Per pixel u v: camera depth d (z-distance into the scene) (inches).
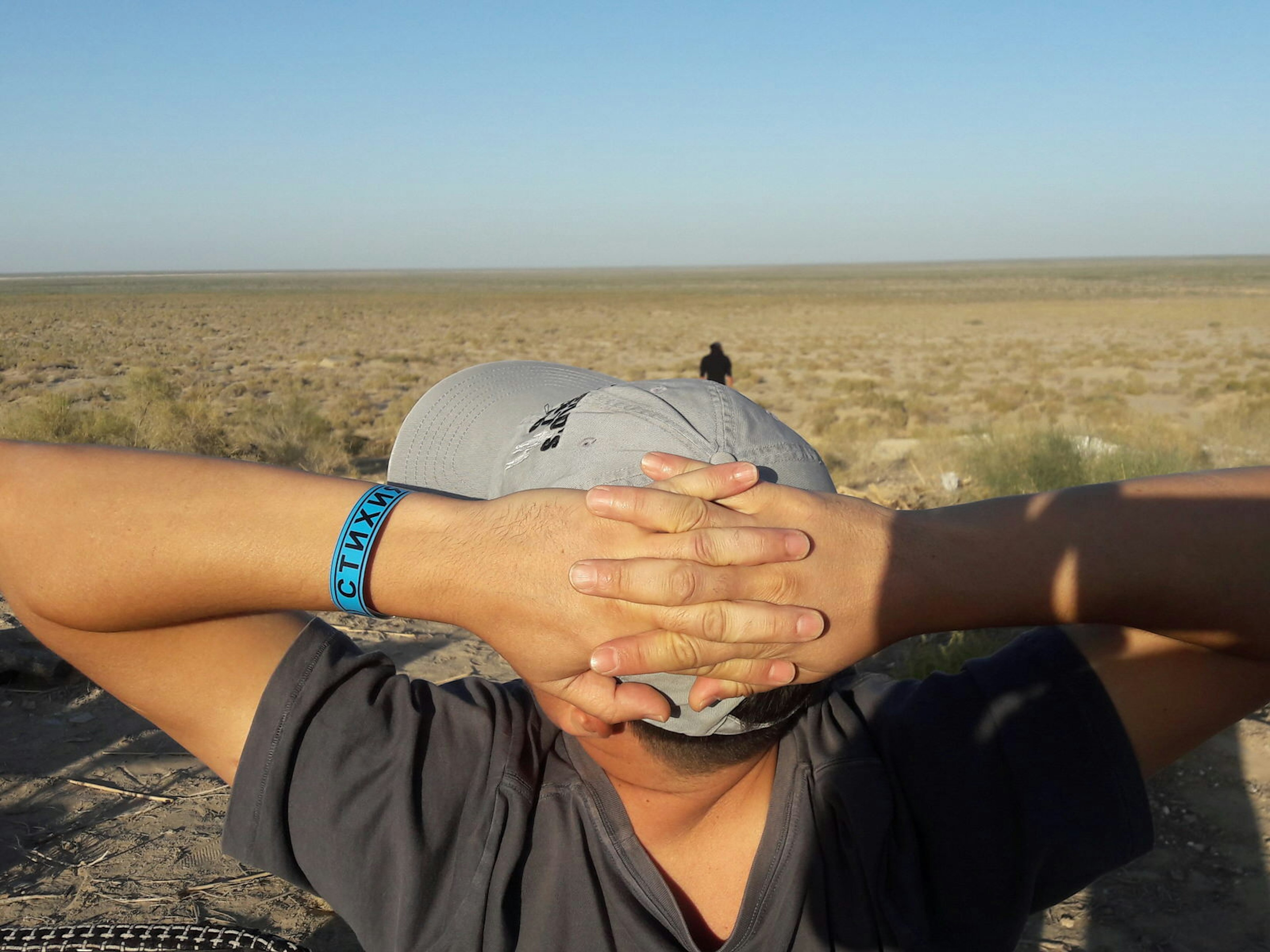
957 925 38.8
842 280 5797.2
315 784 39.4
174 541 32.4
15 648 185.2
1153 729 40.4
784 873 38.8
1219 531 32.1
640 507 29.7
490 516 31.9
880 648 32.0
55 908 118.0
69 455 35.1
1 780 149.1
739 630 29.1
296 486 33.5
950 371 1201.4
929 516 33.0
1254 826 137.8
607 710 32.2
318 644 42.8
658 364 1318.9
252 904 120.4
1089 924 119.3
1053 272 6422.2
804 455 37.4
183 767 155.4
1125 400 876.0
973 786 40.2
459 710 42.8
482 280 7071.9
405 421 52.1
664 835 40.0
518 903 38.8
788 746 41.4
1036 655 42.7
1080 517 32.5
